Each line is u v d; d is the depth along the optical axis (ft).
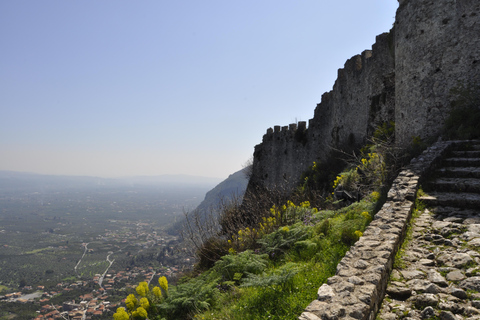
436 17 31.48
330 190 49.73
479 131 26.03
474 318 8.19
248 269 17.52
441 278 10.48
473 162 21.83
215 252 26.96
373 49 55.93
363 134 58.80
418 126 32.83
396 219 14.89
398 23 36.78
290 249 18.57
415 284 10.41
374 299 8.96
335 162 58.44
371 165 29.84
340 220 20.59
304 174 73.05
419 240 13.96
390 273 11.38
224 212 32.89
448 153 24.62
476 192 18.28
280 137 101.86
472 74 28.99
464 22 29.60
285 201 35.86
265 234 24.25
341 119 69.05
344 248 15.64
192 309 14.99
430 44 31.91
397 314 9.05
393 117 49.98
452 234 13.84
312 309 8.38
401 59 35.96
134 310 15.05
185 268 29.35
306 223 24.02
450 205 17.38
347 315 7.79
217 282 17.65
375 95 54.70
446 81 30.55
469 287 9.64
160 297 15.99
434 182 19.93
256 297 13.11
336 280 9.73
